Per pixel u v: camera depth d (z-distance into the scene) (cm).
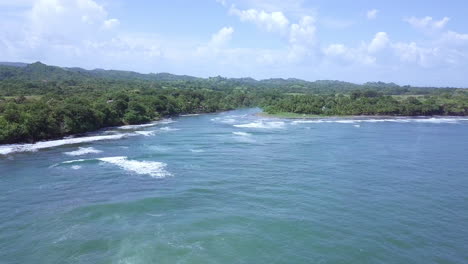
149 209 3556
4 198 3803
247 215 3441
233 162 5616
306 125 11356
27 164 5294
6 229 3053
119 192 4059
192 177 4728
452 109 15988
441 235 3095
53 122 8125
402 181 4638
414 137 8625
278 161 5716
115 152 6303
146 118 11812
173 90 18038
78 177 4631
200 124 11381
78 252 2689
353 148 6944
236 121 12488
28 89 14288
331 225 3244
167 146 6988
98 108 10281
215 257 2647
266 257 2664
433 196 4069
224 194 4053
